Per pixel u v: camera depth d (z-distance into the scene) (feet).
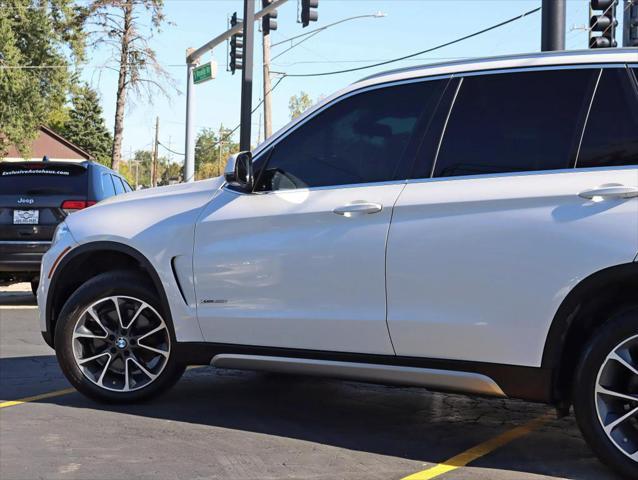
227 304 14.71
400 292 12.94
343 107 14.43
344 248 13.43
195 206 15.39
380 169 13.66
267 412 16.05
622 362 11.40
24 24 118.83
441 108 13.41
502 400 17.24
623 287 11.85
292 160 14.61
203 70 63.93
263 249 14.28
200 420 15.38
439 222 12.69
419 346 12.83
